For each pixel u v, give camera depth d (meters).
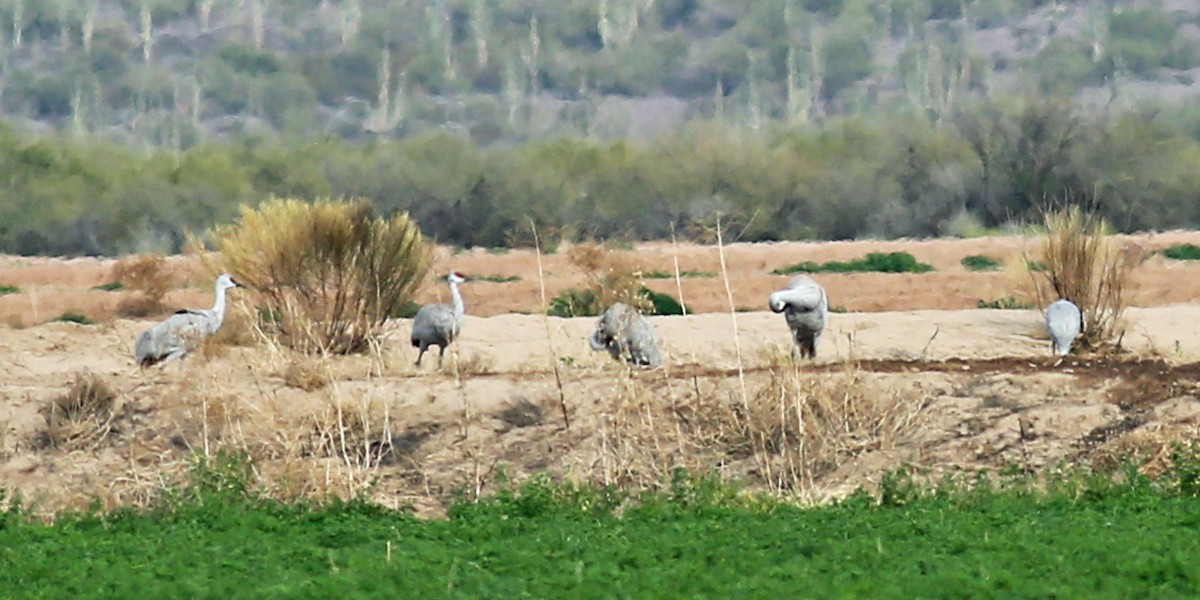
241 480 15.40
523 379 18.20
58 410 18.02
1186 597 9.95
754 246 40.66
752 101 87.44
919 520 12.79
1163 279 31.64
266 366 18.73
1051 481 15.02
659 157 54.03
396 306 21.08
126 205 52.25
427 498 16.38
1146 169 50.00
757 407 17.03
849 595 9.94
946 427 16.89
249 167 56.41
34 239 50.94
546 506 14.56
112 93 88.88
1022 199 50.47
